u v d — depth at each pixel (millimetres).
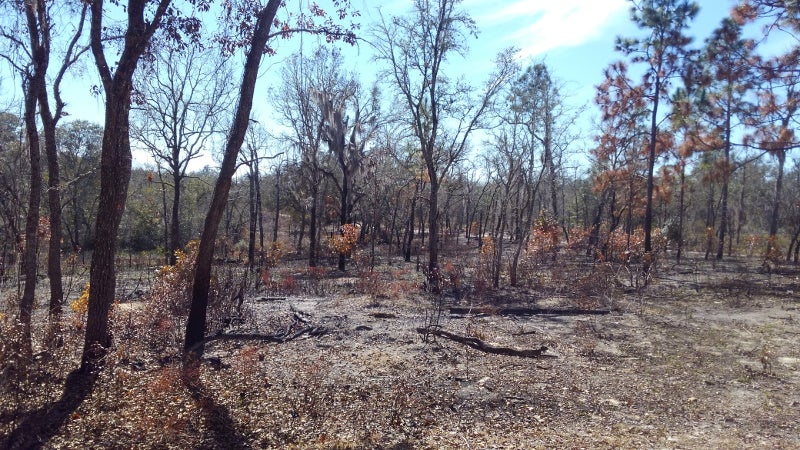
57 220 9219
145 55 8398
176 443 5746
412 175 33000
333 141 24781
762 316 13055
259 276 17203
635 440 5789
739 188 40438
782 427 6184
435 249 18859
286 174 30703
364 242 33625
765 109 15906
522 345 9820
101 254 7559
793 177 40781
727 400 7148
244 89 8547
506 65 18797
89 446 5609
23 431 5867
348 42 8969
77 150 32594
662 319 12641
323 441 5832
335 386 7406
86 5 8641
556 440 5793
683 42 20500
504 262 22141
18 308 8648
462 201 46281
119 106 7398
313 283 17172
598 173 30078
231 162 8633
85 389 6969
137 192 37156
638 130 24516
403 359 8688
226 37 8820
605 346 9984
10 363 6137
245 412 6535
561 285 17797
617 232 25734
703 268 24875
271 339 9781
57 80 9383
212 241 8766
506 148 21000
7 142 16172
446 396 7141
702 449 5512
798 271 23484
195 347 8641
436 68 18688
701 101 17391
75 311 9781
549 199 41656
